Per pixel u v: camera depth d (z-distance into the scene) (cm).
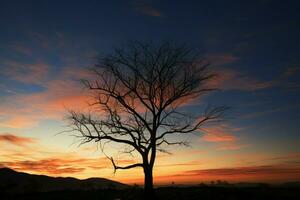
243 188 3416
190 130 2962
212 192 3139
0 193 3538
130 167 2886
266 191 3173
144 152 2888
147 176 2861
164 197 2983
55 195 3350
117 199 2992
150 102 2900
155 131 2892
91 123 2941
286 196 2889
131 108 2897
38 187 4066
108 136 2906
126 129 2895
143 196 2858
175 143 2948
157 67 2934
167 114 2934
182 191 3262
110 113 2928
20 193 3647
